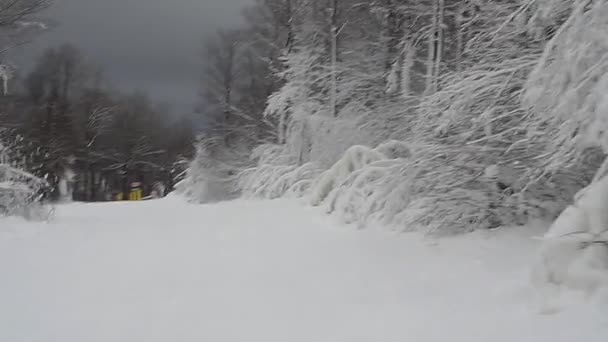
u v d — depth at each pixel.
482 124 7.42
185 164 42.16
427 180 7.73
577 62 4.93
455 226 7.20
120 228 10.56
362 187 9.59
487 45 8.09
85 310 4.95
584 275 4.26
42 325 4.55
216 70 32.19
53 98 45.78
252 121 30.75
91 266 6.75
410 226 7.69
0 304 5.14
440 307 4.54
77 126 50.03
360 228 8.56
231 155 29.55
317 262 6.46
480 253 6.10
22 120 41.88
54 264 6.87
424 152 7.81
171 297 5.32
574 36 4.94
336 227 8.95
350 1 17.77
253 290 5.45
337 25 18.00
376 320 4.40
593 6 4.84
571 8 5.80
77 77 48.34
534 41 7.54
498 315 4.21
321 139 17.41
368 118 16.52
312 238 8.16
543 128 6.58
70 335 4.32
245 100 31.62
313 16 19.14
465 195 7.13
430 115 8.38
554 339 3.66
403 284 5.28
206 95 32.59
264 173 20.42
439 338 3.92
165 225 11.00
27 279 6.08
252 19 25.48
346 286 5.39
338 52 18.42
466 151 7.43
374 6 16.59
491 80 7.45
